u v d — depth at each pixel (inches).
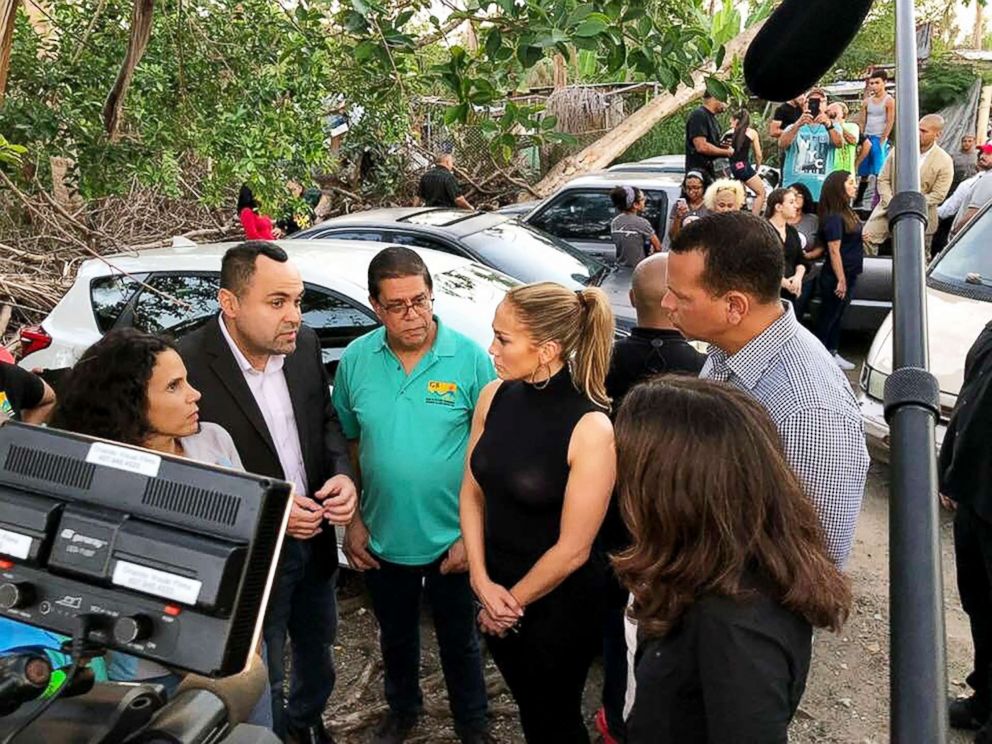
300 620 113.4
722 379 87.4
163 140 191.2
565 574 87.2
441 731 127.3
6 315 224.4
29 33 189.0
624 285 238.5
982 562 114.6
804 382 79.9
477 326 166.6
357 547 112.7
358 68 189.8
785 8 57.2
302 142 191.5
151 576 42.6
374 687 138.3
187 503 44.0
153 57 187.8
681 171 384.8
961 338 189.5
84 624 43.3
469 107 142.5
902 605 33.5
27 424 48.0
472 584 95.2
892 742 31.0
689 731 58.7
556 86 504.7
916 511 36.1
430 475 107.0
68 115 184.2
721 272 80.4
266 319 96.3
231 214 332.5
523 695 97.4
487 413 96.3
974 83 634.2
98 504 45.3
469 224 241.9
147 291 177.2
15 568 45.3
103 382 79.2
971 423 106.7
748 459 57.0
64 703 46.7
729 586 55.8
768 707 54.2
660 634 59.1
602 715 121.1
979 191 310.0
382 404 108.1
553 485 88.2
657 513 57.8
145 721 47.8
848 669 142.1
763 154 581.9
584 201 323.9
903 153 48.9
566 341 87.1
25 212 265.6
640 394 61.8
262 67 191.3
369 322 160.2
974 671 122.2
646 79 139.8
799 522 58.1
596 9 129.6
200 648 42.1
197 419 87.8
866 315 287.1
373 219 245.9
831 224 262.2
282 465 104.3
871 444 194.7
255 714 90.2
